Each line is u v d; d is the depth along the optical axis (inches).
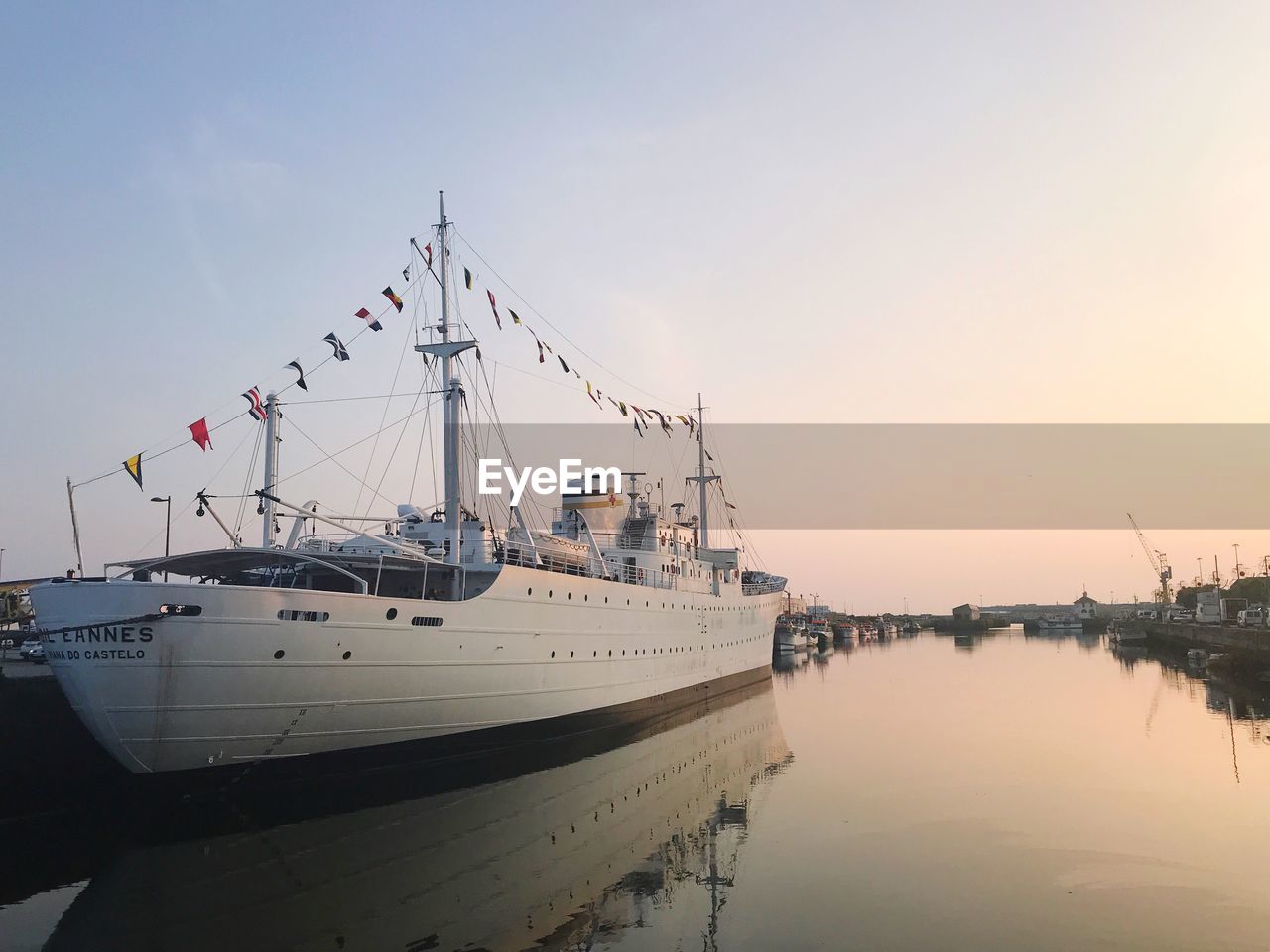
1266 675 1941.4
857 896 594.6
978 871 643.5
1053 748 1152.2
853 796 885.8
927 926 538.3
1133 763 1042.7
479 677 957.8
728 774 1023.6
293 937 533.6
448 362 1117.1
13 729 735.1
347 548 1018.1
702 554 1963.6
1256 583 4252.0
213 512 847.7
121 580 714.2
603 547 1508.4
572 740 1155.3
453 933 541.3
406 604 863.1
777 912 567.5
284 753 800.9
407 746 900.0
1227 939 513.0
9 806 716.0
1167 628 3484.3
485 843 733.9
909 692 1910.7
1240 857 668.7
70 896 595.5
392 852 703.1
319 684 799.1
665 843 734.5
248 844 714.2
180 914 565.3
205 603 725.9
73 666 717.9
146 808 754.2
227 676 742.5
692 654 1620.3
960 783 937.5
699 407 2336.4
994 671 2495.1
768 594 2250.2
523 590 1023.6
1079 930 528.4
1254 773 976.9
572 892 612.7
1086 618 6845.5
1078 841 714.2
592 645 1193.4
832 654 3681.1
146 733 725.3
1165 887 605.0
